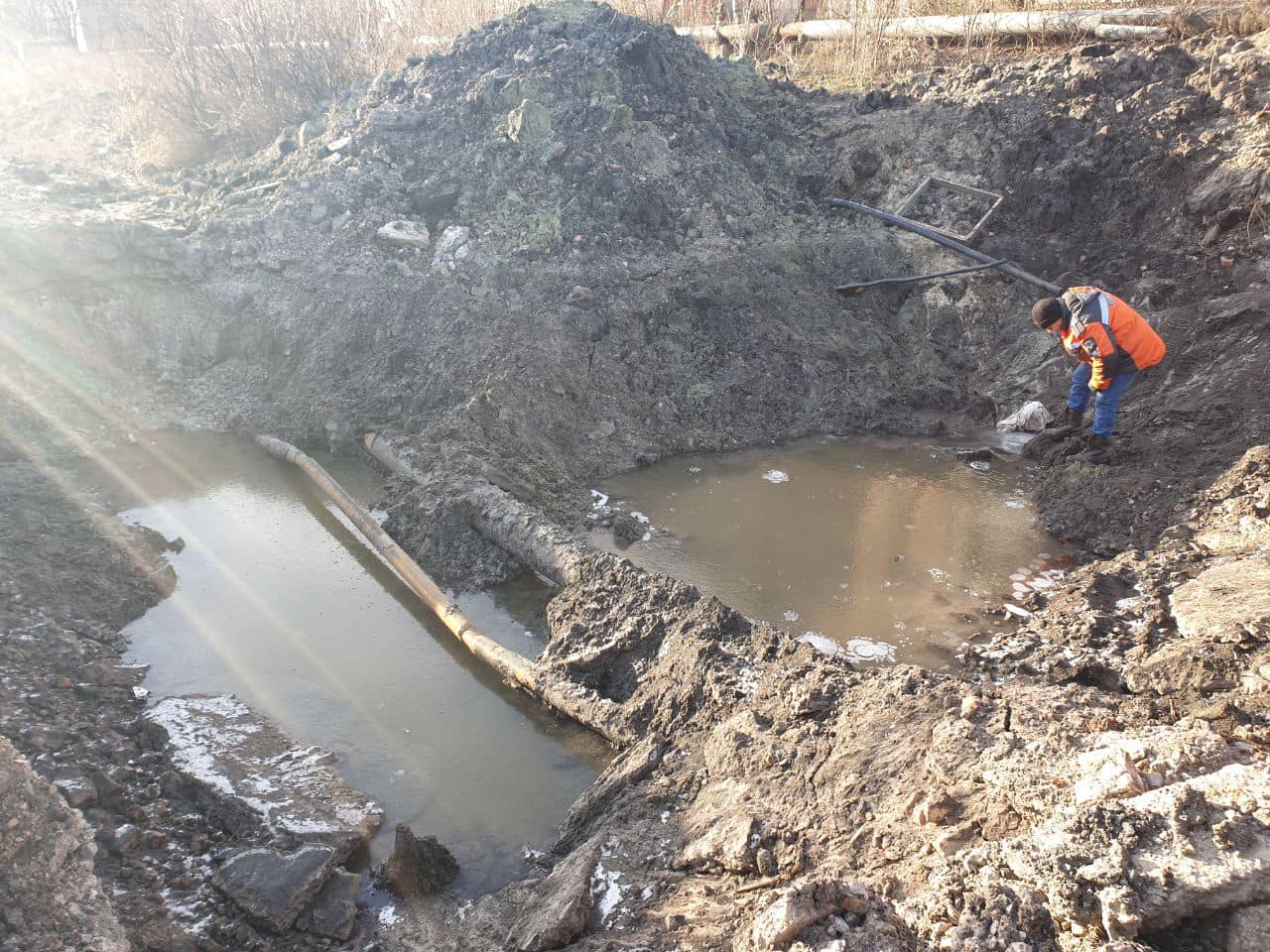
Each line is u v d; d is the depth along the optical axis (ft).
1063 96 34.58
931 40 42.37
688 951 11.02
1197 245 29.63
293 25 43.34
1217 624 15.51
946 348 31.42
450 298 29.60
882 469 26.61
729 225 33.47
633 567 19.58
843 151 37.01
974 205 33.96
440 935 12.95
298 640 19.62
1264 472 20.81
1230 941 8.59
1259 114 30.22
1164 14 35.99
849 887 10.00
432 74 37.09
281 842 13.92
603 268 30.86
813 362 30.09
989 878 9.82
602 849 13.58
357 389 28.68
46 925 11.26
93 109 47.29
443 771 16.24
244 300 31.01
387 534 22.95
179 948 12.04
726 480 26.14
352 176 33.68
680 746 15.58
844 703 14.47
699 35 49.39
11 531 20.98
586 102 34.71
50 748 15.16
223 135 40.88
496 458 24.81
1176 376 26.43
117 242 29.94
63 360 28.19
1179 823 9.29
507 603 21.03
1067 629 17.90
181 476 25.96
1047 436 26.76
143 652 18.92
